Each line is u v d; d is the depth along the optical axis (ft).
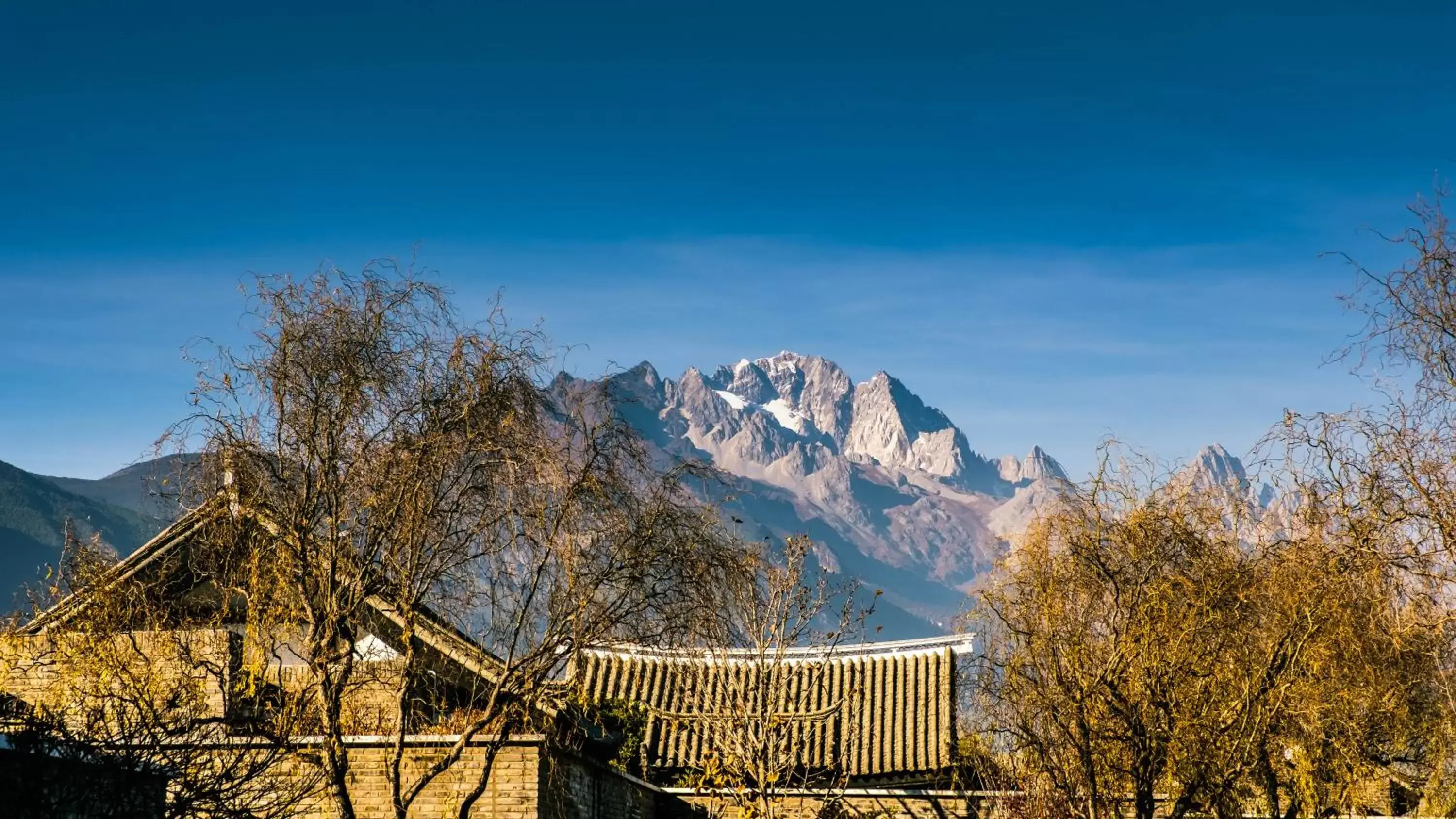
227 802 52.19
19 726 44.88
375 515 65.36
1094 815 69.87
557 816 82.79
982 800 108.68
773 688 111.24
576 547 66.23
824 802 108.58
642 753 118.11
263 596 68.33
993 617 75.61
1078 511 75.10
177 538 79.10
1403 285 61.21
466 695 89.66
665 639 70.74
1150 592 72.43
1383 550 65.41
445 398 66.69
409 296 68.69
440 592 68.18
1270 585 72.43
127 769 47.16
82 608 76.69
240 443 65.41
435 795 80.02
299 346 65.92
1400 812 101.86
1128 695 71.82
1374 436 65.82
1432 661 75.10
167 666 79.87
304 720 71.51
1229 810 75.51
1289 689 72.28
